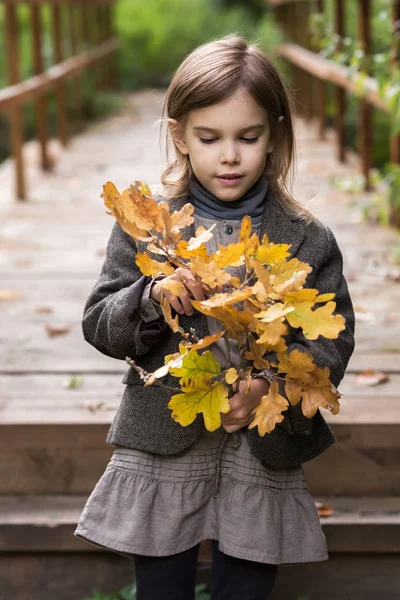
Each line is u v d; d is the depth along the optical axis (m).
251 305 1.86
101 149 9.18
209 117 2.10
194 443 2.25
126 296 2.12
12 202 6.72
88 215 6.25
